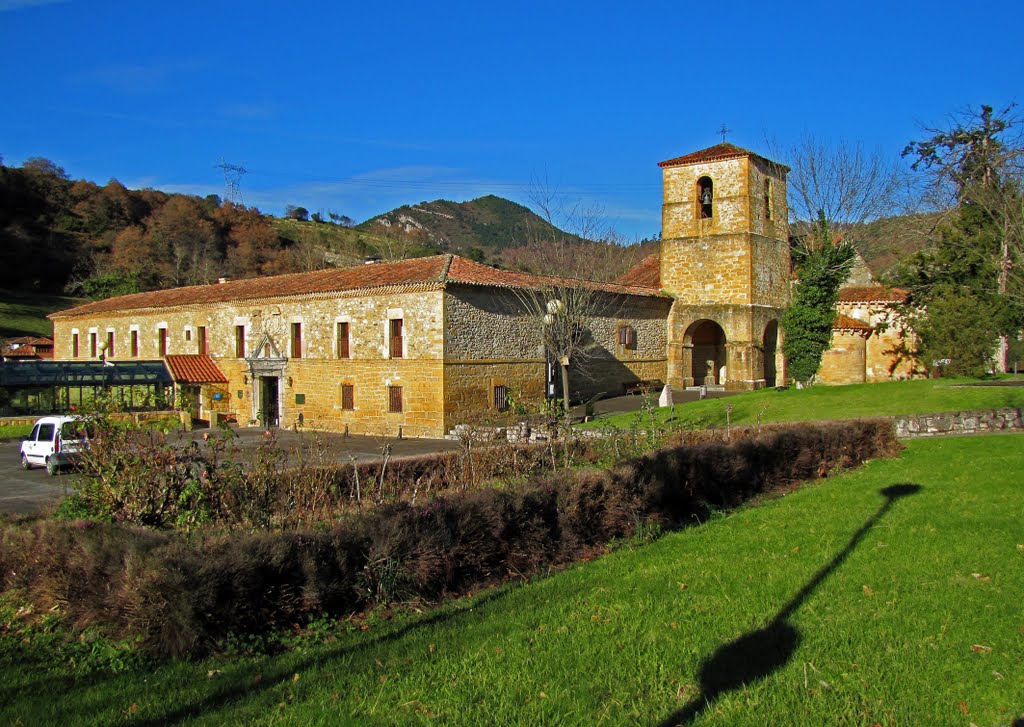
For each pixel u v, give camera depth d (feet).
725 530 37.63
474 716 18.80
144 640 24.11
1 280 244.01
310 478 37.29
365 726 18.47
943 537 32.76
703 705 19.07
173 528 32.17
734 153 133.28
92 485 33.60
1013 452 54.70
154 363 131.75
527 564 33.32
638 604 26.55
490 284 105.70
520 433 55.11
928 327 107.04
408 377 104.32
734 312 133.49
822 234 124.88
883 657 21.22
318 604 26.66
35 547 27.45
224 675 22.56
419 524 29.91
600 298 125.80
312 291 115.75
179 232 280.31
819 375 126.31
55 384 119.96
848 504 41.57
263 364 124.16
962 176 120.78
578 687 20.15
